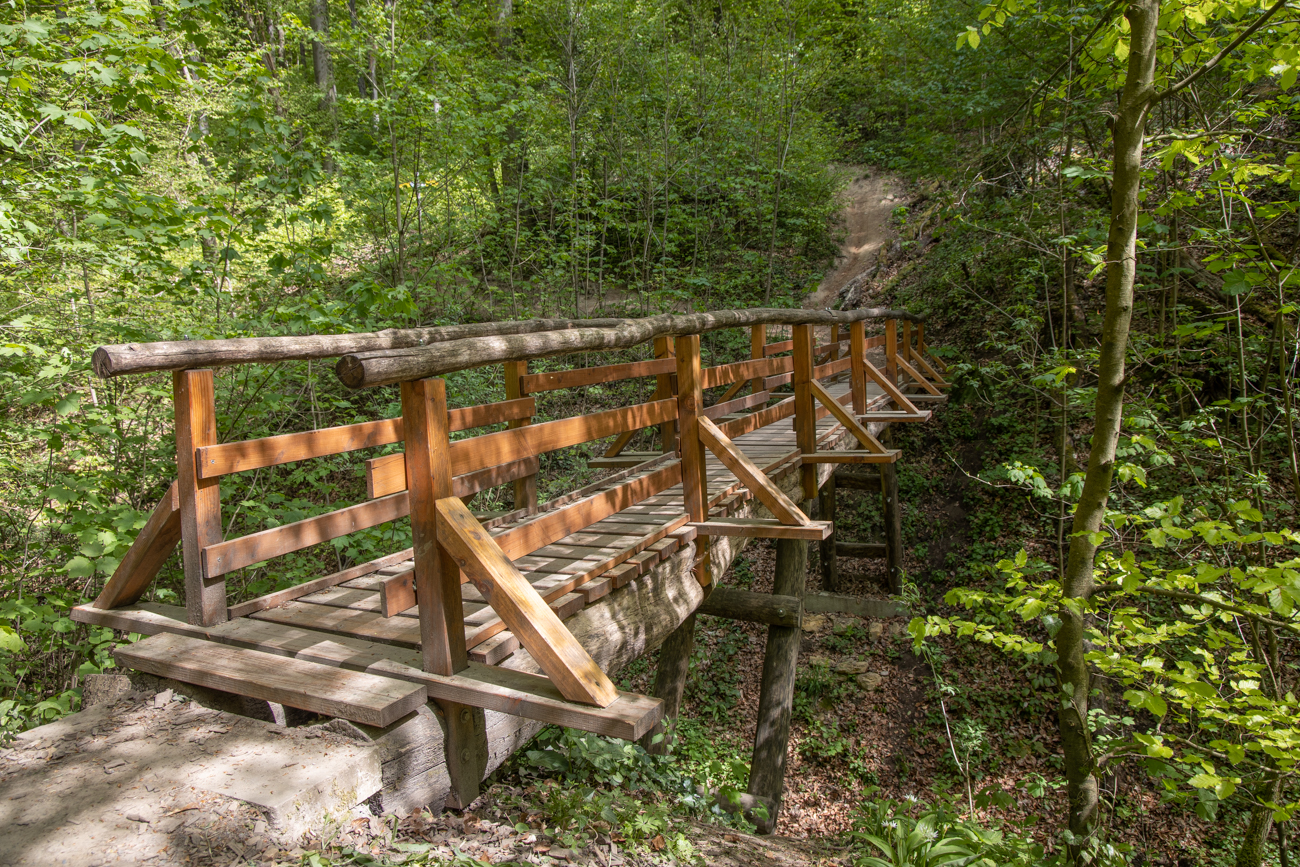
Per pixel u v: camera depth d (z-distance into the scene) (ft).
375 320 18.22
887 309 27.91
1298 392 18.65
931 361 39.24
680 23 44.55
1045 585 10.95
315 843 5.95
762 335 18.42
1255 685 9.35
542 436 8.92
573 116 37.09
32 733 7.22
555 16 36.88
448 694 7.21
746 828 12.48
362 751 6.66
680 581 12.23
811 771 24.73
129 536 12.02
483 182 34.83
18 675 14.30
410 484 7.43
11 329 14.53
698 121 41.68
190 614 8.90
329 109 38.06
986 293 39.50
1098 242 21.52
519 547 8.11
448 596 7.48
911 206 50.06
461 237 35.04
